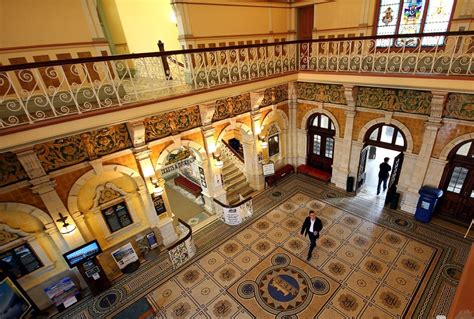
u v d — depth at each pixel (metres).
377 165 12.77
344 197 10.56
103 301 7.29
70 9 6.31
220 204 9.62
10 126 5.02
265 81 8.98
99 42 6.78
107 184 7.51
